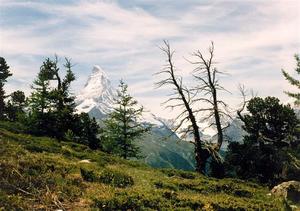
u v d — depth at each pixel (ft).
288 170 174.50
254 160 177.68
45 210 57.11
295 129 180.65
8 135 107.76
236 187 105.70
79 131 203.92
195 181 105.91
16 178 64.69
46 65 204.44
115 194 69.10
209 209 73.41
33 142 112.47
